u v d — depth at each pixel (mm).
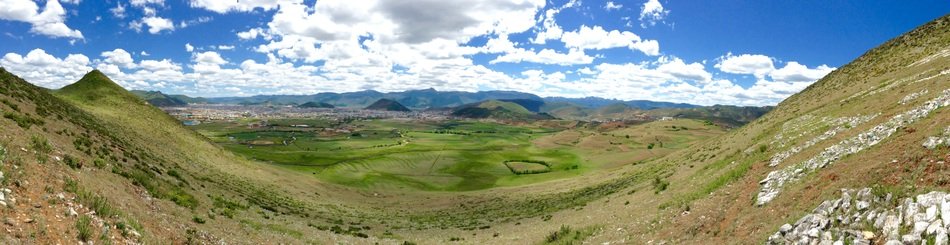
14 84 51469
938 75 45812
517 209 65500
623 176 84250
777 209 21969
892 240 14414
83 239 15164
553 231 38281
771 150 42906
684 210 30719
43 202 16344
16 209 14680
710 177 42281
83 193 19109
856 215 16906
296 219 45219
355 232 43781
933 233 13523
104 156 37844
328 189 87438
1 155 18641
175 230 22469
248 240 27797
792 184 24938
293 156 182000
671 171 64938
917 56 75312
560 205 60625
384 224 54062
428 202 86188
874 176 18812
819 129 43469
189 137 89438
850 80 86938
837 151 29047
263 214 41719
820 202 19516
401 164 163875
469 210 71562
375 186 113188
